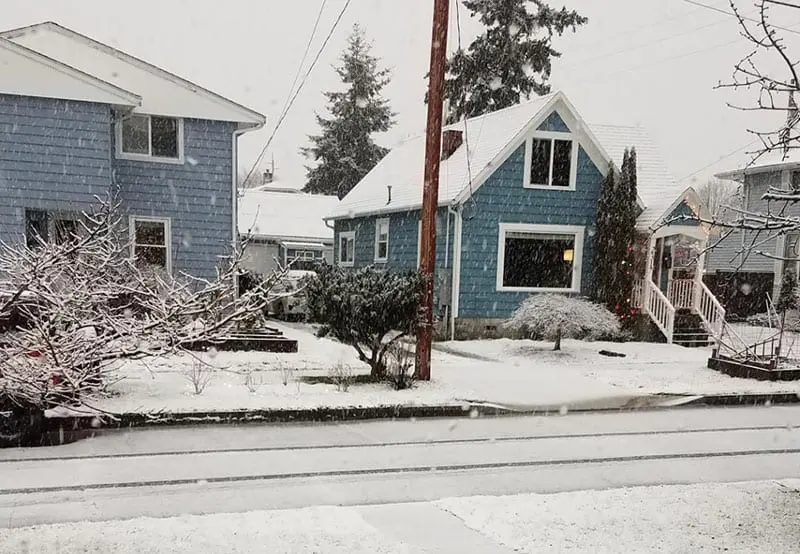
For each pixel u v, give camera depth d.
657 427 8.77
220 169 17.12
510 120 19.06
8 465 6.39
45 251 7.81
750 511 5.20
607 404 9.97
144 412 8.09
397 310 10.21
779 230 4.86
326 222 26.50
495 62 31.66
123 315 8.85
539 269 18.27
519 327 16.55
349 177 47.78
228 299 12.44
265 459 6.79
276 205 34.00
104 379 8.62
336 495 5.73
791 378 11.98
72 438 7.46
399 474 6.41
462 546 4.50
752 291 21.89
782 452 7.61
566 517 5.06
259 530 4.62
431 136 10.23
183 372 10.56
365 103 48.59
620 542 4.54
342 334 10.43
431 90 10.18
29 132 14.27
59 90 14.28
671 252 18.53
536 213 17.89
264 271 30.69
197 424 8.24
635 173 17.36
